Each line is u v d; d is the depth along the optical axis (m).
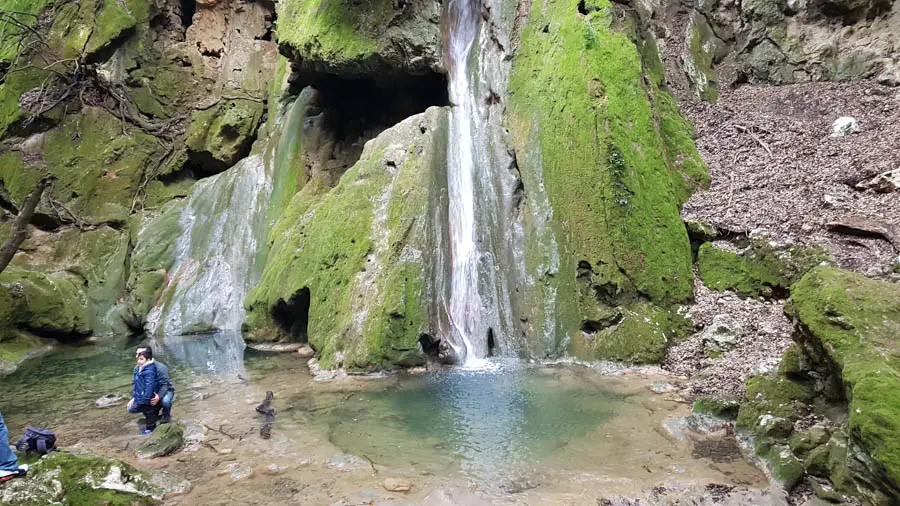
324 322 11.03
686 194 11.81
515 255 11.13
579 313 10.13
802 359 6.12
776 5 15.21
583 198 10.63
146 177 18.55
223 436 7.25
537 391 8.49
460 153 12.49
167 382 7.76
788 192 10.91
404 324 10.13
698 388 8.04
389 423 7.48
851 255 8.97
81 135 18.44
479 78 13.11
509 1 13.30
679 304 10.10
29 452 6.07
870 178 10.42
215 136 18.73
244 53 20.23
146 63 19.67
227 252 15.95
